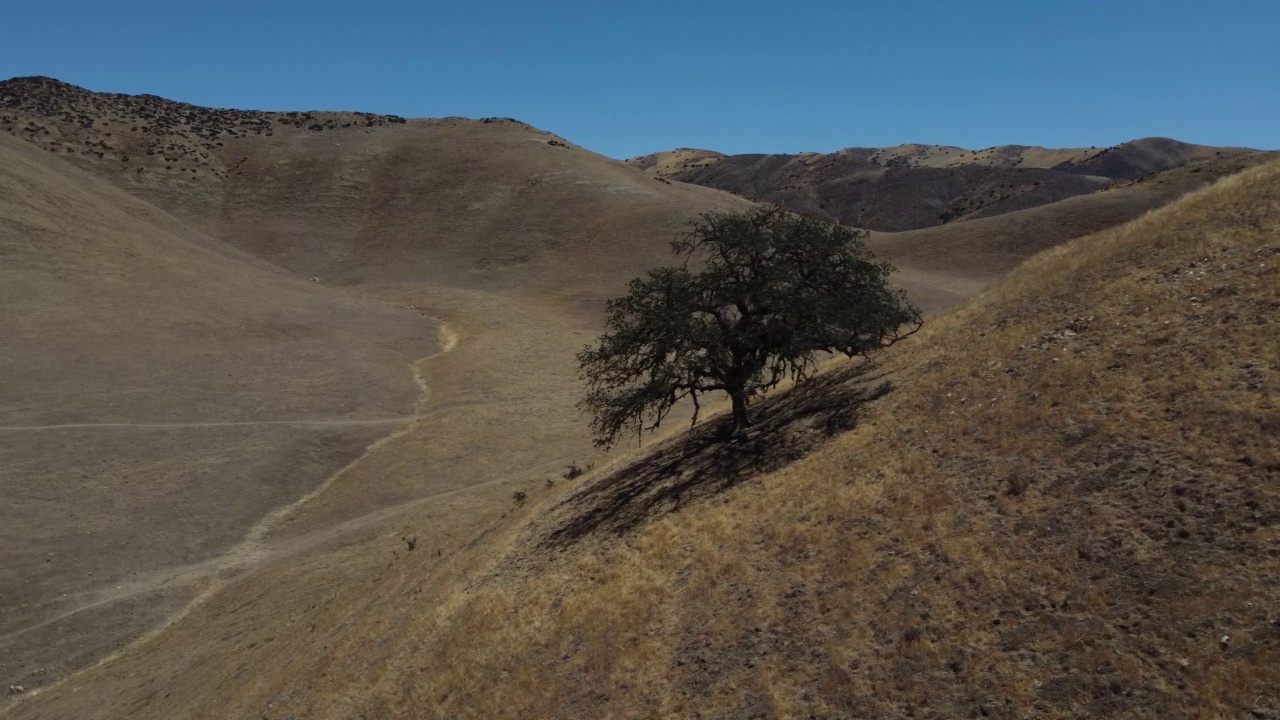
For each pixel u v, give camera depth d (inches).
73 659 1339.8
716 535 721.6
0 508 1720.0
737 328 1058.7
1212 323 615.5
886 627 502.3
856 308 1015.0
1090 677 400.5
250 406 2396.7
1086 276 863.7
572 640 675.4
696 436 1170.0
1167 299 689.6
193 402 2364.7
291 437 2217.0
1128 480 505.4
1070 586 455.2
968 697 427.8
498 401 2541.8
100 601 1493.6
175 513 1800.0
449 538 1337.4
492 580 917.2
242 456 2075.5
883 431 758.5
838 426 852.0
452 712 676.1
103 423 2161.7
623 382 1109.7
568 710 594.2
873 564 564.4
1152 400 565.0
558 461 1989.4
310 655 994.7
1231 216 799.1
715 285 1056.2
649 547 767.7
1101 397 601.9
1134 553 450.9
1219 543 427.8
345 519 1801.2
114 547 1653.5
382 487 1941.4
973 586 494.3
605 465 1359.5
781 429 954.1
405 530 1594.5
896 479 651.5
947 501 586.2
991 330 873.5
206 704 1003.9
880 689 462.9
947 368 833.5
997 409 668.7
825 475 730.2
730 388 1070.4
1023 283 994.1
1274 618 375.9
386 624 957.8
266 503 1918.1
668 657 591.5
